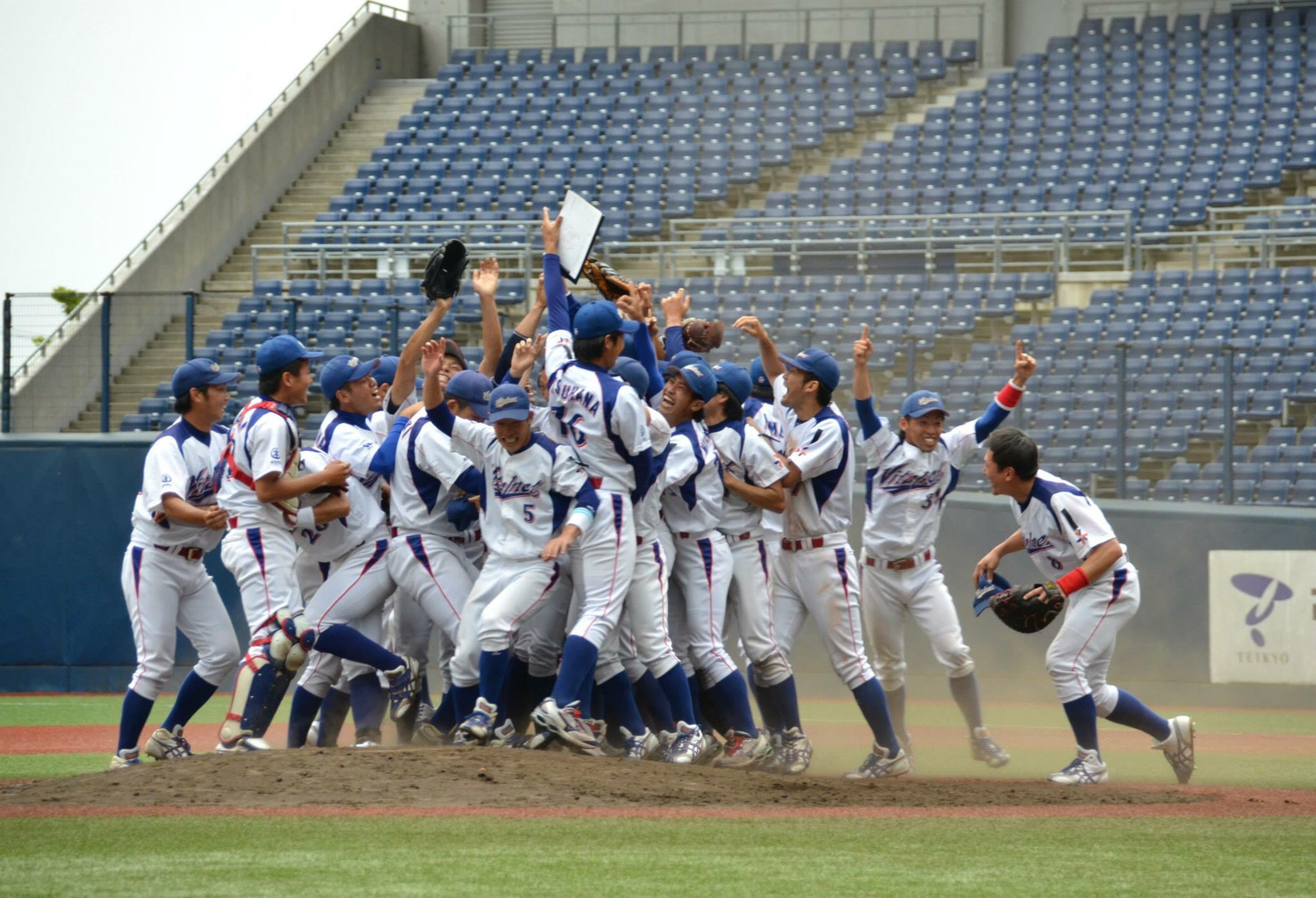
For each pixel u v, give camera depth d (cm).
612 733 2069
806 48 8019
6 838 1345
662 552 1977
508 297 5647
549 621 2025
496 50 8375
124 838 1341
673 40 8400
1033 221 6328
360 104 8106
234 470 1964
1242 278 5475
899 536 2145
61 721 3225
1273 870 1252
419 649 2205
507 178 7150
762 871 1222
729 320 5631
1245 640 3500
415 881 1161
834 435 2033
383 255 6091
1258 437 4391
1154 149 6812
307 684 2089
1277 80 7094
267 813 1477
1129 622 3653
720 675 1998
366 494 2050
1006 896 1133
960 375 4838
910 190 6794
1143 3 7819
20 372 4250
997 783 1922
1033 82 7412
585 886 1152
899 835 1418
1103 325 5291
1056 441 4391
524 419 1848
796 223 6619
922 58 7731
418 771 1675
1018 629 1980
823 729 3134
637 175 7206
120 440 4006
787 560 2102
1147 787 1883
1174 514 3628
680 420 2003
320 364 4741
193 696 2031
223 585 3897
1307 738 2909
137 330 4641
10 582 4012
